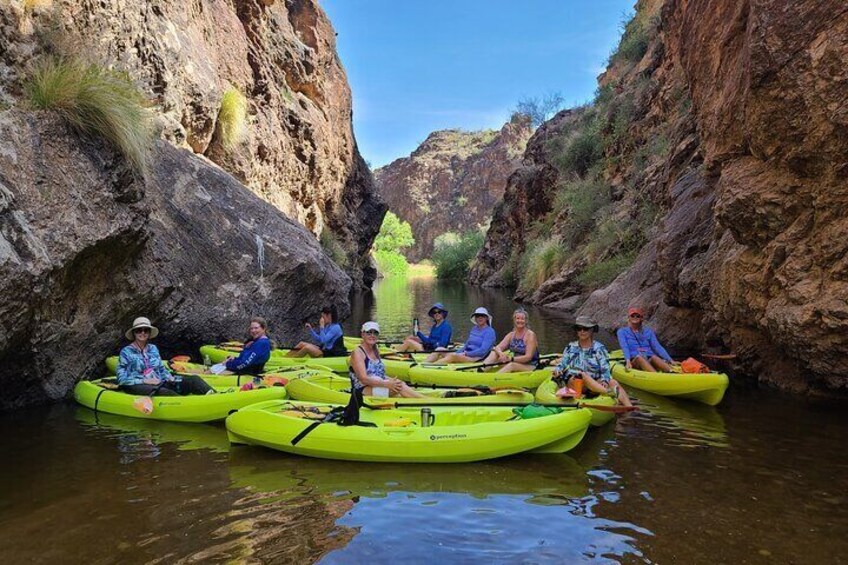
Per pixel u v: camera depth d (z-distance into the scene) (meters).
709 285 8.91
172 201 9.81
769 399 6.88
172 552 3.39
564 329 13.84
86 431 5.75
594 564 3.29
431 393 6.37
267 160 17.73
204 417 6.12
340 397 6.40
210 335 9.69
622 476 4.61
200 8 14.85
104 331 7.52
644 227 15.99
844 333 6.00
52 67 7.14
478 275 40.09
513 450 5.02
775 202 6.80
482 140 119.25
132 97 7.97
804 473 4.59
